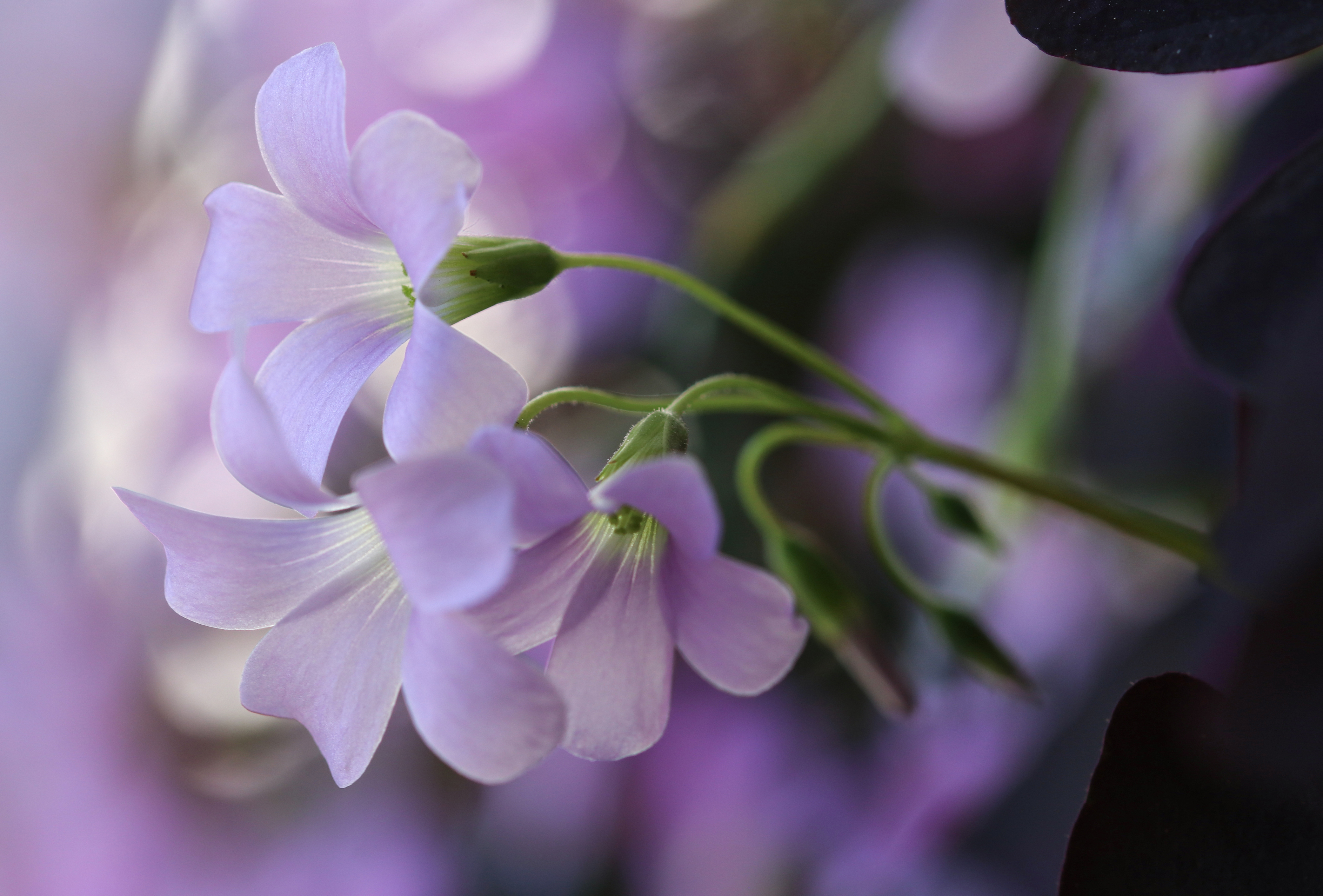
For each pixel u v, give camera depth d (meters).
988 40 0.23
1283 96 0.21
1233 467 0.21
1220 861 0.17
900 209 0.23
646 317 0.24
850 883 0.22
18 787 0.24
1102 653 0.22
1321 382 0.17
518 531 0.17
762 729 0.23
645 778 0.23
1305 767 0.17
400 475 0.17
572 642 0.18
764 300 0.23
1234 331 0.17
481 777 0.17
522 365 0.24
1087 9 0.17
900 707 0.21
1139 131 0.22
